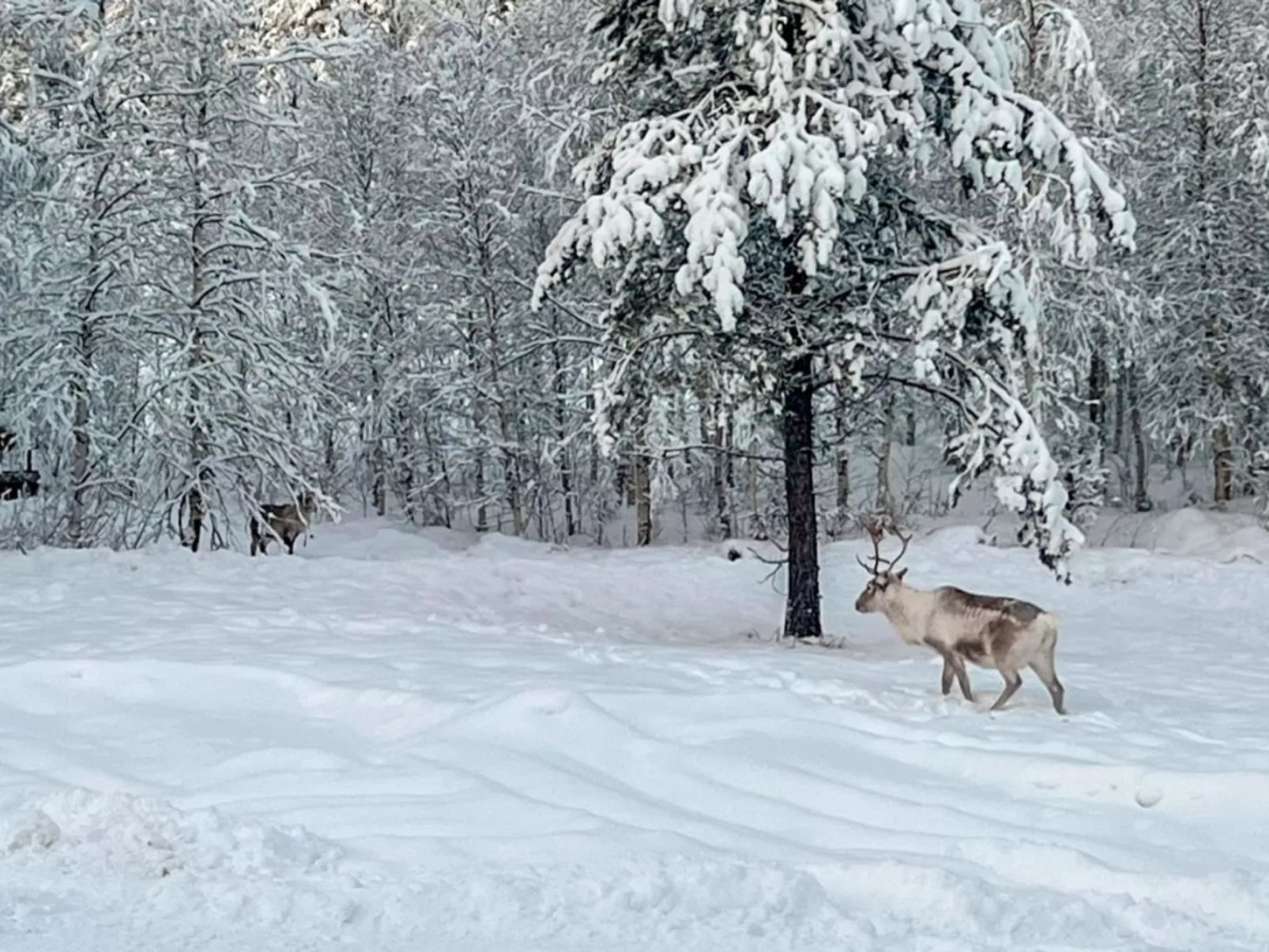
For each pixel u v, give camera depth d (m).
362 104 31.36
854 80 13.44
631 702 8.84
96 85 20.12
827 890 5.78
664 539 33.97
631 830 6.53
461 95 29.64
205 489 21.05
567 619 16.67
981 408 14.06
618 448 16.19
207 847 6.12
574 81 29.31
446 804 6.88
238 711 9.03
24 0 19.67
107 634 11.67
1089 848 6.34
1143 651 14.34
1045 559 13.75
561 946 5.07
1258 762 7.65
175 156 21.22
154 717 8.82
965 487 14.72
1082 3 31.47
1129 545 30.25
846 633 16.81
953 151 13.45
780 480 30.78
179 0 20.77
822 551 23.64
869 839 6.54
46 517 20.69
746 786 7.43
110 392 21.12
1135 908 5.46
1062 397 28.03
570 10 31.36
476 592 17.89
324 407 22.92
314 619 12.91
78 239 20.41
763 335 14.29
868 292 14.25
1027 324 13.68
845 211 13.13
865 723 8.78
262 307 21.42
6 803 6.75
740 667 10.97
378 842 6.32
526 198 30.59
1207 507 34.34
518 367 31.28
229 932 5.18
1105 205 13.23
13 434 19.81
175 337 20.72
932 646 10.19
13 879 5.76
